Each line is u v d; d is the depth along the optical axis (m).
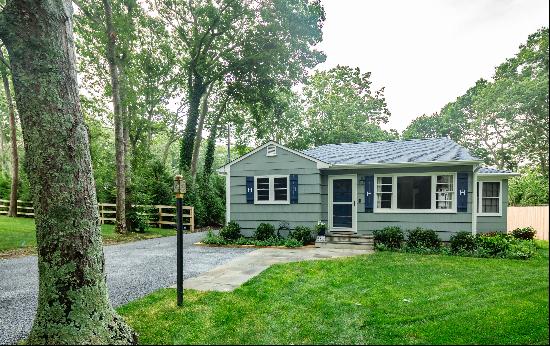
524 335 3.57
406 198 11.55
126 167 15.83
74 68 3.75
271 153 12.26
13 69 3.50
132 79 17.20
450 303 4.78
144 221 15.33
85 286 3.52
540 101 8.01
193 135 21.31
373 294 5.37
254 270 7.23
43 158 3.44
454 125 38.69
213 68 21.75
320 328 4.08
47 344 3.37
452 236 10.20
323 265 7.62
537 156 16.91
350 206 12.08
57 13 3.57
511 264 7.59
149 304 4.93
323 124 31.81
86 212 3.61
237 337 3.84
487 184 14.25
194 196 18.83
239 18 20.52
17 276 6.87
